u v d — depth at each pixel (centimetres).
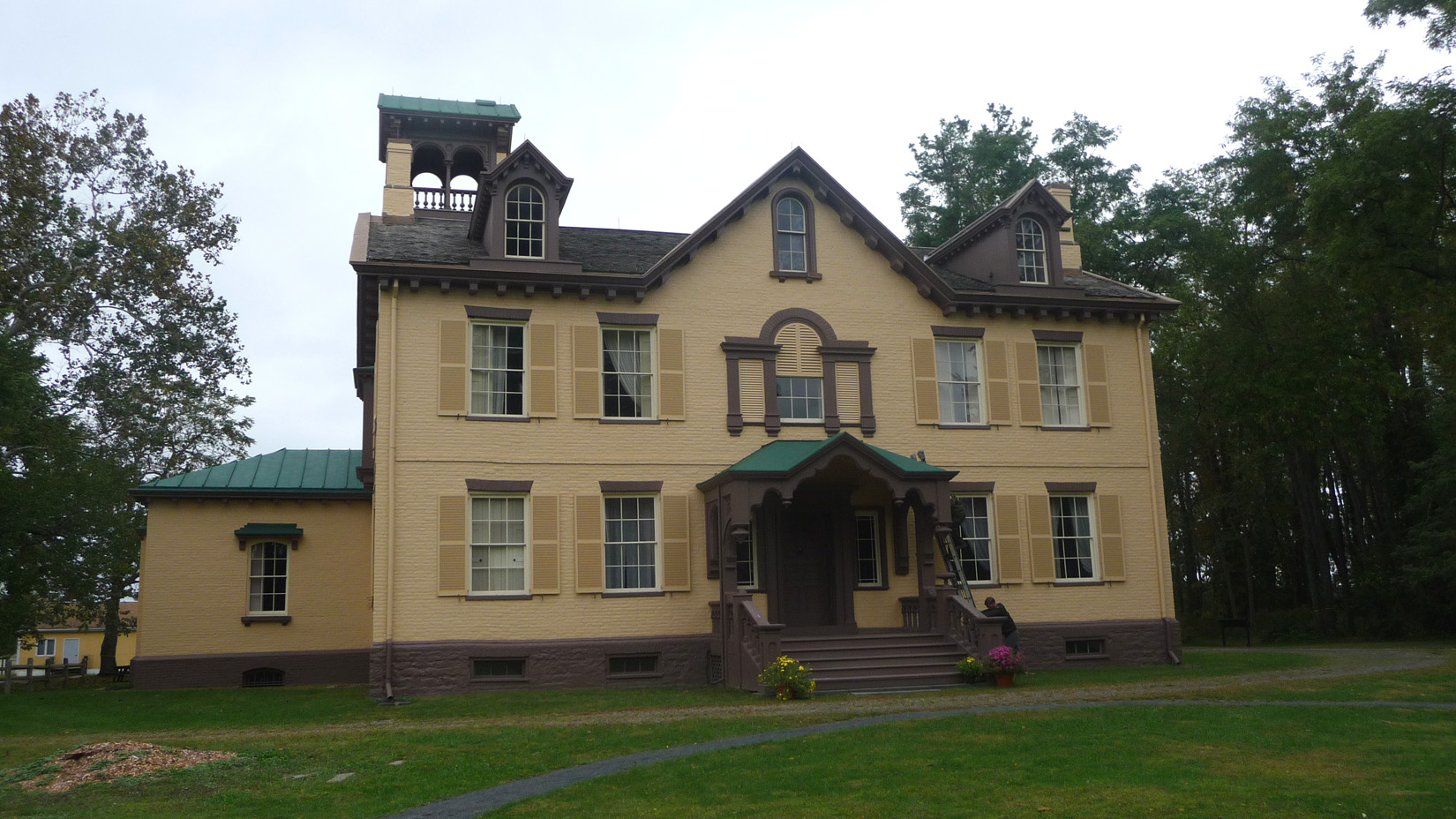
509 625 2195
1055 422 2634
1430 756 1204
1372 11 2639
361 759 1302
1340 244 2853
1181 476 4906
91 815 1071
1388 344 3941
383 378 2203
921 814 985
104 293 3475
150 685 2594
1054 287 2647
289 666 2681
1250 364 3934
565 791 1110
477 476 2223
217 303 3891
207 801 1116
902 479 2238
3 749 1488
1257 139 3916
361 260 2208
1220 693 1770
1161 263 4384
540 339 2308
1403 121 2609
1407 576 3544
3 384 2680
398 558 2153
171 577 2666
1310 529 4169
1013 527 2530
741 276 2459
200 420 3881
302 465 2916
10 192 3153
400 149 2666
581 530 2262
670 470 2338
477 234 2484
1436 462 3475
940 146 4878
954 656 2130
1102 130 4741
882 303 2539
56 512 2838
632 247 2567
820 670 2042
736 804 1038
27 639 3334
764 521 2361
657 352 2378
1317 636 3975
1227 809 979
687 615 2289
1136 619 2567
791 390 2455
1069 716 1505
